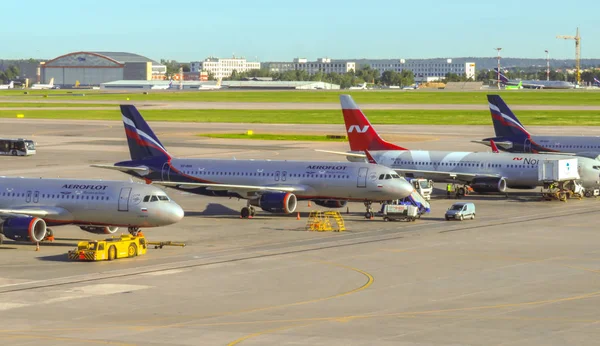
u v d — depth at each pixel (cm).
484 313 5350
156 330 4928
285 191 9944
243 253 7644
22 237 7762
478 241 8275
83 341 4684
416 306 5553
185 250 7819
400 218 9719
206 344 4616
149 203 8012
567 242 8225
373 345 4603
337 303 5647
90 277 6544
